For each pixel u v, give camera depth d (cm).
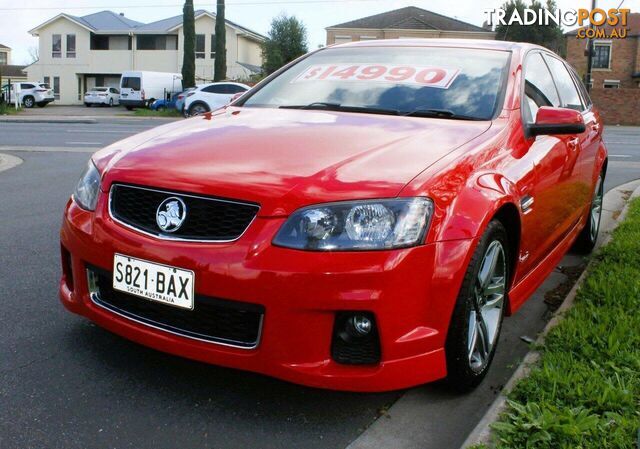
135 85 4081
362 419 269
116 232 271
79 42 5338
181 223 258
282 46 5156
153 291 260
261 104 389
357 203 245
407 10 5134
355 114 346
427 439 256
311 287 237
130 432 251
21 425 252
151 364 306
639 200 735
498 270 305
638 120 3309
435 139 303
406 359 251
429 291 252
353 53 424
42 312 368
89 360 309
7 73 7062
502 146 321
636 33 4366
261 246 243
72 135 1808
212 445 245
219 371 301
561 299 433
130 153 297
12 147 1382
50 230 580
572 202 434
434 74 380
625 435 236
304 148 284
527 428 237
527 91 385
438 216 255
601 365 294
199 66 5166
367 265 239
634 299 377
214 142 297
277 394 284
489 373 318
